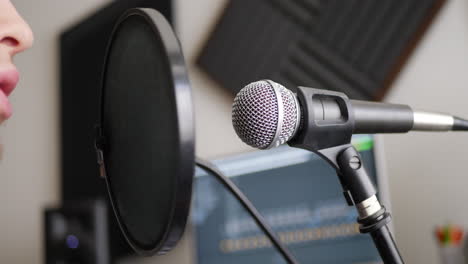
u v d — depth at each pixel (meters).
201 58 1.42
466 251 0.91
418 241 1.07
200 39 1.45
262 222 0.61
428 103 1.13
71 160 1.71
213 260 1.14
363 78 1.21
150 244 0.50
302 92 0.56
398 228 1.10
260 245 1.07
